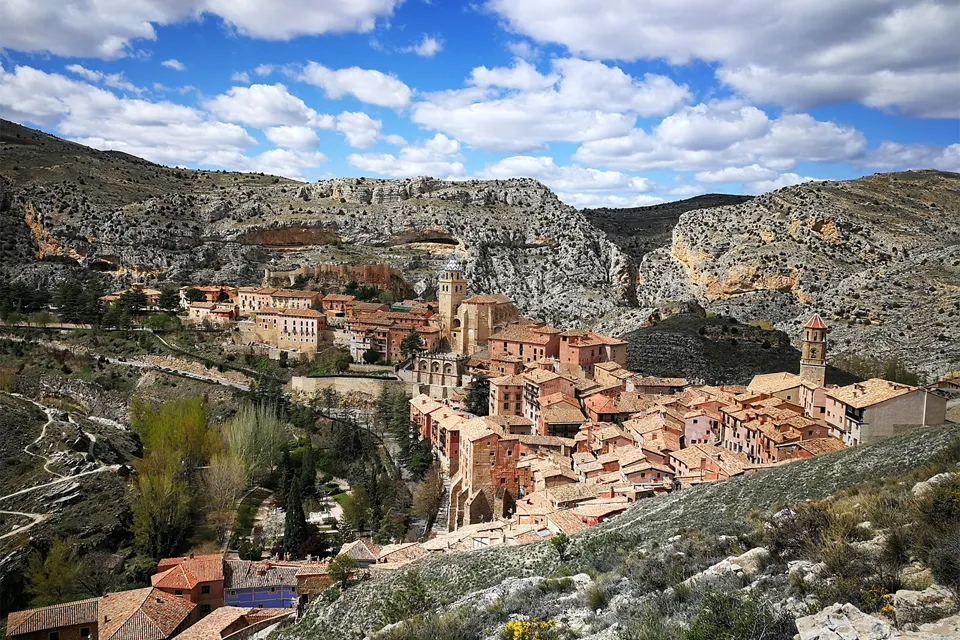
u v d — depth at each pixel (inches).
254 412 5959.6
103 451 5521.7
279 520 4909.0
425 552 3508.9
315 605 2807.6
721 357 7844.5
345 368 7785.4
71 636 3223.4
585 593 1617.9
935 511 1256.8
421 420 6195.9
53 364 7815.0
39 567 3848.4
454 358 7268.7
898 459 2230.6
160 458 5039.4
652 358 7869.1
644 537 2359.7
